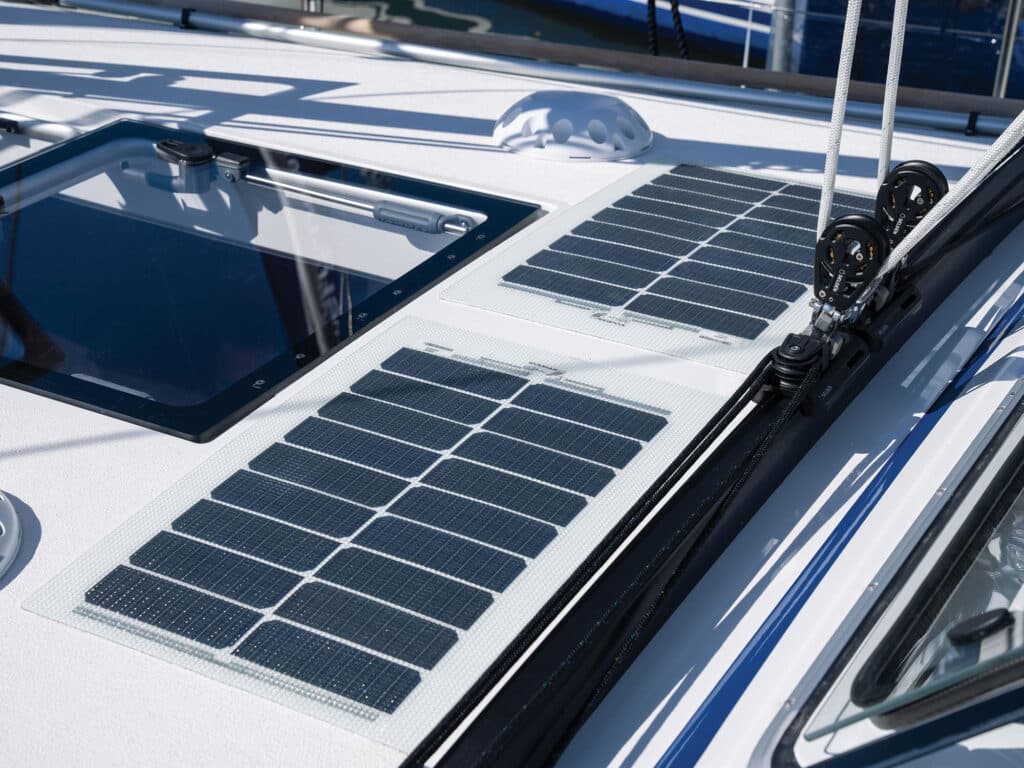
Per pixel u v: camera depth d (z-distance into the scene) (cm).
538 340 231
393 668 153
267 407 211
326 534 177
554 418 206
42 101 352
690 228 278
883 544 175
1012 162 289
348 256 307
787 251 267
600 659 152
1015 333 234
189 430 206
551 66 378
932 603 142
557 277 255
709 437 187
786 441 196
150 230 326
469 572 169
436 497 185
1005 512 160
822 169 312
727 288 250
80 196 321
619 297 247
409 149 324
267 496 186
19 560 175
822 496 193
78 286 318
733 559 179
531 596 165
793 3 522
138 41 404
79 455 200
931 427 206
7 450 202
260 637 158
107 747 144
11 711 149
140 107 351
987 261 271
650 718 151
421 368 221
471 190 301
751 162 317
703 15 762
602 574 162
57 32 411
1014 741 137
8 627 162
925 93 347
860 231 203
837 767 120
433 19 839
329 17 404
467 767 133
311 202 308
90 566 172
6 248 314
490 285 252
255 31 408
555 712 144
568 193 299
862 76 522
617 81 370
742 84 366
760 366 202
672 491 186
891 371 228
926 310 246
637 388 215
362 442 199
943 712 112
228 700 150
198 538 177
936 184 229
